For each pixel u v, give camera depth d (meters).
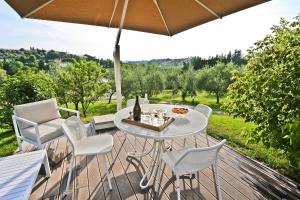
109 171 2.24
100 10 2.03
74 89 6.66
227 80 9.20
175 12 2.06
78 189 1.94
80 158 2.52
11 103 3.82
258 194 1.87
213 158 1.60
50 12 1.87
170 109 2.55
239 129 3.70
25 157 1.93
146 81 9.84
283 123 2.14
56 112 3.04
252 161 2.47
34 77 4.18
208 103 9.80
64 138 3.15
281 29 2.32
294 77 1.98
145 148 2.82
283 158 2.52
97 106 8.05
